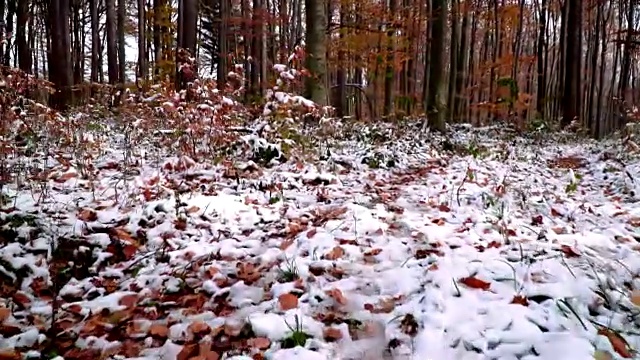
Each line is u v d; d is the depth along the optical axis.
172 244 4.60
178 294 3.81
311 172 7.05
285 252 4.26
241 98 9.11
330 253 4.10
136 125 8.23
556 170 9.01
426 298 3.20
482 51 31.00
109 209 5.36
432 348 2.79
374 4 18.77
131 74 27.77
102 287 4.00
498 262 3.63
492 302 3.11
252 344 2.98
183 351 3.03
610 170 8.43
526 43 38.00
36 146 7.12
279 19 20.75
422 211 5.36
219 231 4.91
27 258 4.22
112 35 18.31
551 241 4.14
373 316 3.20
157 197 5.75
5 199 5.21
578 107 16.31
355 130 11.19
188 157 6.97
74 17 24.78
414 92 24.91
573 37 15.97
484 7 24.89
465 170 7.99
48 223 4.81
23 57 17.09
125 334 3.31
